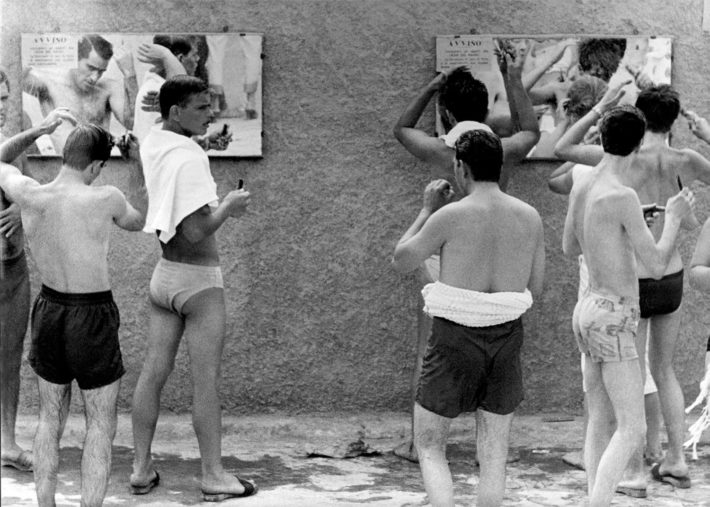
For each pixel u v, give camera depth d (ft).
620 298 18.12
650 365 21.29
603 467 18.10
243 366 24.18
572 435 23.70
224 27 23.47
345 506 19.58
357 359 24.21
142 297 24.06
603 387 19.02
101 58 23.40
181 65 23.40
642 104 20.58
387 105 23.68
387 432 23.75
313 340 24.17
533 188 23.91
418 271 21.91
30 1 23.47
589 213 18.16
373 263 24.02
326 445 23.17
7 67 23.53
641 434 18.21
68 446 23.11
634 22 23.62
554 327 24.21
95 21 23.48
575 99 23.53
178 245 19.89
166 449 23.09
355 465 22.30
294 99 23.67
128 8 23.41
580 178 18.97
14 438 21.74
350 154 23.80
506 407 17.24
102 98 23.48
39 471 18.40
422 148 22.31
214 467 20.02
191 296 19.77
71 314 18.03
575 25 23.61
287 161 23.79
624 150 18.11
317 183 23.86
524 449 23.31
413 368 24.18
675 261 20.63
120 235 23.98
